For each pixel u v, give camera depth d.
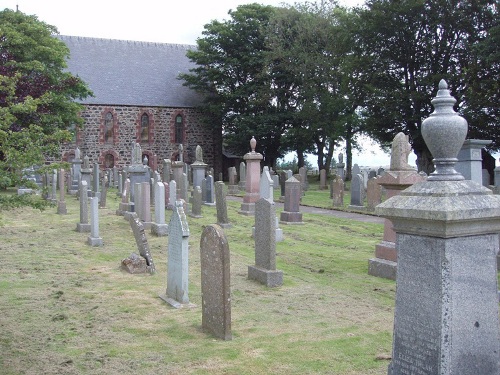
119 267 10.73
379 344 6.38
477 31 32.59
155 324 7.14
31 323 7.08
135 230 10.72
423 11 32.59
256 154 20.22
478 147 12.49
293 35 44.69
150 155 47.81
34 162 7.27
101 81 47.19
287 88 46.72
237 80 48.69
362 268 11.06
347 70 36.81
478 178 12.52
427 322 4.02
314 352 6.10
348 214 20.77
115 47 50.91
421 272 4.07
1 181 6.88
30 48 29.44
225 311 6.52
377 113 35.62
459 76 31.70
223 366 5.69
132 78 48.94
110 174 36.97
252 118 45.72
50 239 14.08
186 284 8.05
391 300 8.50
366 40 35.62
